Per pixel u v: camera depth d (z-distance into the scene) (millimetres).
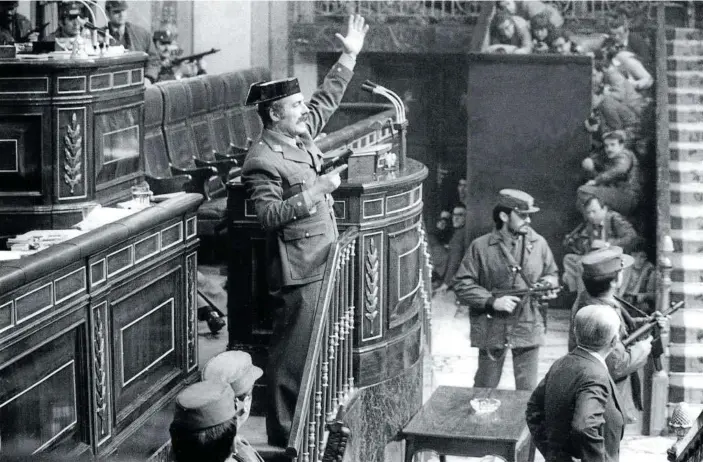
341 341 7316
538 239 10695
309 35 17875
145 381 6766
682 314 13398
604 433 6473
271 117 6809
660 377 11883
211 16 18047
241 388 5188
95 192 7664
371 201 7621
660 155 15289
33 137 7438
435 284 17484
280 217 6570
